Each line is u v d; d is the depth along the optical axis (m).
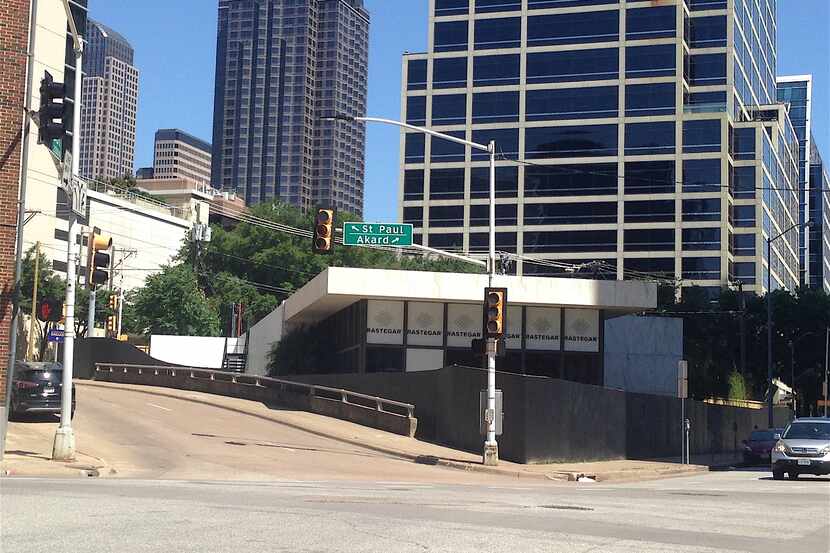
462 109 114.88
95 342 56.06
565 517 13.88
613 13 112.25
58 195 85.38
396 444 31.14
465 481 23.77
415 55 117.06
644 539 11.63
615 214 110.12
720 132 108.75
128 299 93.31
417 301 44.41
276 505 14.16
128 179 128.25
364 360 43.84
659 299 84.19
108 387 47.31
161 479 20.12
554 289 43.69
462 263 97.38
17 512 12.20
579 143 111.75
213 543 10.01
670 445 42.50
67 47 79.94
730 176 111.44
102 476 20.62
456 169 114.25
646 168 110.00
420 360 44.19
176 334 83.94
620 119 110.94
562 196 111.44
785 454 27.73
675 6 110.81
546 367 45.28
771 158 121.56
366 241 26.94
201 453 26.03
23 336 69.44
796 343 78.19
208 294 97.50
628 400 38.03
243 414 37.34
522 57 114.06
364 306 44.12
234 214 134.75
